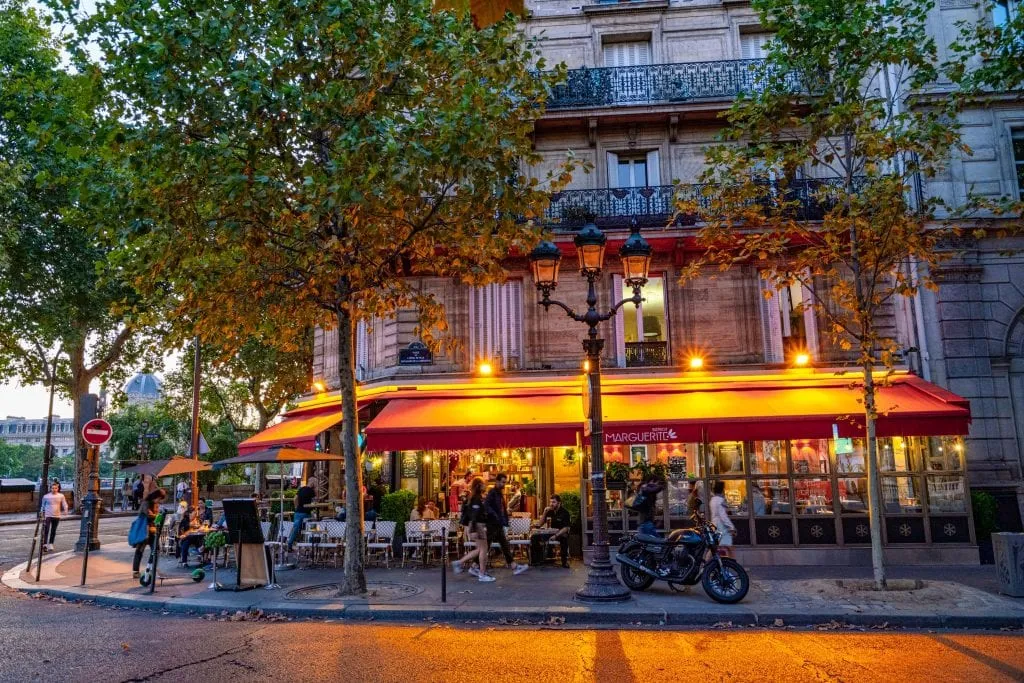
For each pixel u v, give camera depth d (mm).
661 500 13539
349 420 10516
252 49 9789
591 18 17578
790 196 15336
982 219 15312
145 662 6832
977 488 14234
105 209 9938
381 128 8969
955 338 15156
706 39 17312
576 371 15844
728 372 15555
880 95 16062
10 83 21391
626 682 6129
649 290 16453
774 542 13289
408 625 8609
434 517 14609
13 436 170250
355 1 10008
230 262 10938
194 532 13633
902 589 10094
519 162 16781
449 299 16656
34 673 6445
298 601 9617
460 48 9977
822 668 6566
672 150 16844
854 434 12727
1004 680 6160
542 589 10531
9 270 24312
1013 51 12586
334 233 10570
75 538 21594
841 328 11086
